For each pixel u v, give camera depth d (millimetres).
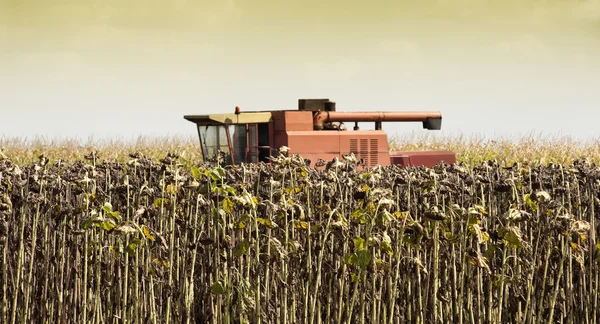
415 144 102938
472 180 29016
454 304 27594
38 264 28375
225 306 24094
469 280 27828
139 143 109375
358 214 23391
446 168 33812
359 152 63969
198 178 24484
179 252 27766
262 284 26188
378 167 26562
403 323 28172
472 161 89688
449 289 28172
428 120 69125
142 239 24938
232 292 25266
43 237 27859
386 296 27609
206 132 62906
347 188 28719
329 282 27000
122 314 26047
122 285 27562
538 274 29016
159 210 28344
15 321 27484
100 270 27016
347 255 23609
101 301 27734
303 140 61656
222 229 26094
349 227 26484
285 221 24562
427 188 27250
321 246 25078
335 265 27250
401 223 25344
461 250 26891
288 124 61656
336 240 27562
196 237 27484
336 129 65312
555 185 32594
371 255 25047
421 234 24812
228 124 60969
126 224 23516
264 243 25844
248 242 23312
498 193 32031
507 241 24672
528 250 28766
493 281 26625
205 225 27797
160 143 111312
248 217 23453
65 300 28016
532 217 27562
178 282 27688
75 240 28016
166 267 25656
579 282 29547
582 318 29609
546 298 29547
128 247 23625
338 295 27125
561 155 90125
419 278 26641
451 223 26125
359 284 27688
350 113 65562
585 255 30312
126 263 25266
